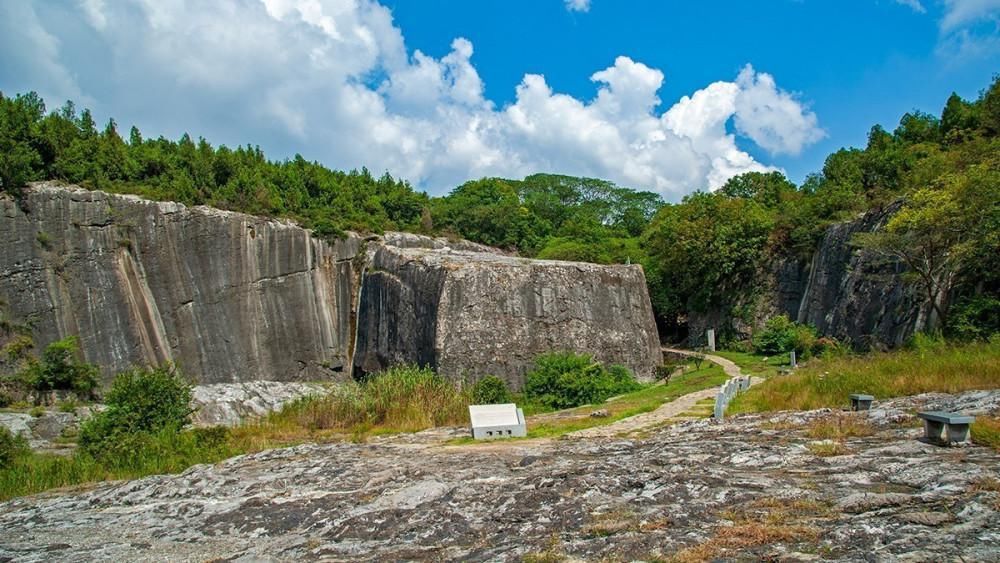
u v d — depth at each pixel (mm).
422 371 32844
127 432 23141
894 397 16984
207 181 56938
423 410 27297
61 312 44938
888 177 42156
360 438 22625
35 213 45312
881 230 32938
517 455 14781
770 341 40531
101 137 55719
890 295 31797
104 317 45844
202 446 21891
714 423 16422
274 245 52000
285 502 11484
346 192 65625
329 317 53344
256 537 9820
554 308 39844
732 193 67625
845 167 46438
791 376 21922
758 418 16297
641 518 8094
